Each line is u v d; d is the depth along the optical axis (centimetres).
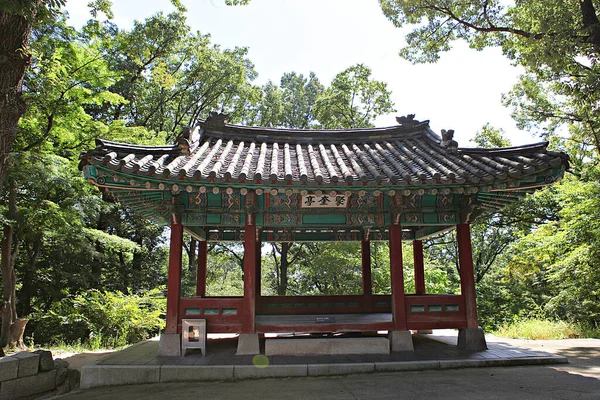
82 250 1734
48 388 691
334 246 2162
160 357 798
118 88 2198
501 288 2764
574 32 986
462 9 1299
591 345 1037
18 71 675
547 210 2125
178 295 838
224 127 1023
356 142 1069
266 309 1143
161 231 2336
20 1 571
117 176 720
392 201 884
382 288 2048
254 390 634
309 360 764
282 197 880
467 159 846
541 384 621
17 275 1884
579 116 1684
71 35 1313
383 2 1366
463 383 639
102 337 1384
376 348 825
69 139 1420
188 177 723
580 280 1526
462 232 897
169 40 2059
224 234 1130
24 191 1385
